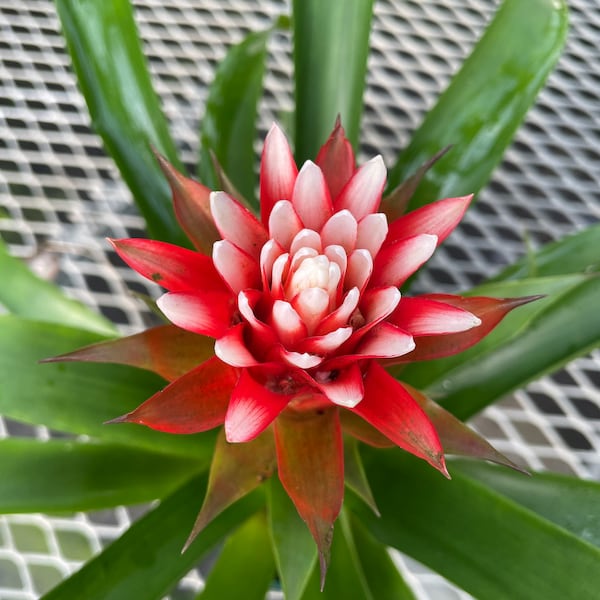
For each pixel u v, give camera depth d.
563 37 0.38
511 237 0.47
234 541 0.39
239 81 0.42
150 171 0.39
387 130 0.49
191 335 0.33
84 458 0.37
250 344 0.31
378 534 0.35
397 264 0.31
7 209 0.47
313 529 0.31
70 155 0.49
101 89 0.38
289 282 0.30
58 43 0.51
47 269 0.47
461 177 0.39
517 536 0.34
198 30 0.52
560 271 0.40
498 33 0.39
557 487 0.37
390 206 0.34
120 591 0.34
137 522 0.35
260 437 0.33
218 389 0.31
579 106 0.50
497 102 0.39
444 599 0.42
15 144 0.49
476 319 0.30
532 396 0.44
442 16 0.54
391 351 0.30
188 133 0.49
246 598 0.38
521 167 0.49
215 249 0.30
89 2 0.38
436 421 0.32
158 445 0.36
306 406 0.33
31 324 0.35
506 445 0.43
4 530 0.43
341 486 0.32
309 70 0.39
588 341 0.36
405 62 0.52
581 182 0.49
